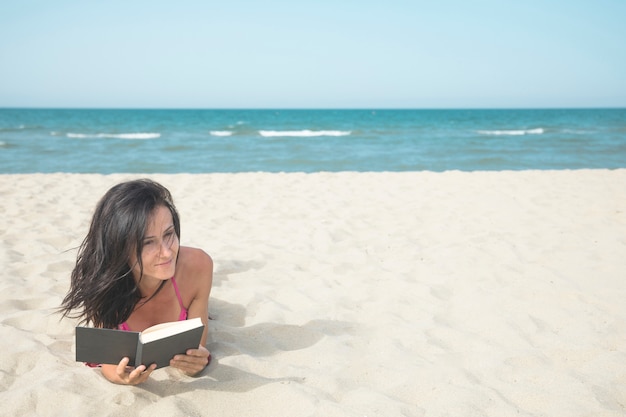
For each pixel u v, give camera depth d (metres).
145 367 2.24
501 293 4.07
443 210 7.31
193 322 2.27
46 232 5.93
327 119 55.75
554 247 5.38
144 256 2.23
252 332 3.32
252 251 5.17
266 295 4.01
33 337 3.15
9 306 3.67
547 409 2.53
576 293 4.04
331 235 5.89
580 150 19.61
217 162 16.05
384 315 3.68
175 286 2.58
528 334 3.39
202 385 2.62
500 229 6.16
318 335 3.33
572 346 3.17
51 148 19.95
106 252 2.23
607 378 2.81
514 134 28.80
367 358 3.05
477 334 3.41
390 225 6.45
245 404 2.49
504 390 2.69
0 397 2.49
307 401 2.47
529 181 9.80
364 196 8.44
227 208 7.50
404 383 2.72
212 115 75.56
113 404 2.42
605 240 5.61
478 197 8.26
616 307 3.81
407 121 49.31
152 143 22.61
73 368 2.79
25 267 4.49
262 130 32.50
